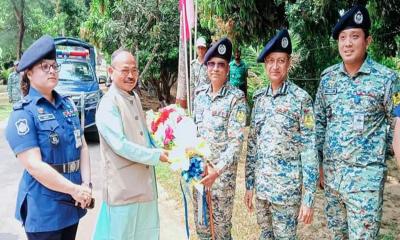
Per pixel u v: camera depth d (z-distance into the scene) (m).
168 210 4.24
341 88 2.43
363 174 2.36
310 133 2.42
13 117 1.97
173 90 14.52
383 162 2.38
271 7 5.03
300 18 4.43
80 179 2.20
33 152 1.94
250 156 2.71
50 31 19.91
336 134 2.45
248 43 5.52
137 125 2.41
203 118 2.76
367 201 2.36
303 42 5.10
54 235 2.08
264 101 2.56
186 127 2.46
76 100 6.97
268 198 2.54
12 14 22.58
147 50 11.61
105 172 2.36
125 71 2.33
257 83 7.88
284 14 5.12
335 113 2.45
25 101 2.01
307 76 5.52
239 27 5.15
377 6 4.04
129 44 11.52
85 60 8.43
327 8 4.10
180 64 8.34
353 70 2.41
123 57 2.33
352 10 2.34
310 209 2.42
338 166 2.45
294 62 5.47
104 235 2.41
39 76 2.02
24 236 3.67
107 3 11.73
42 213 2.04
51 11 23.27
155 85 13.10
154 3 11.09
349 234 2.46
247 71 7.66
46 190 2.05
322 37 4.74
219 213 2.78
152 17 11.35
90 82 7.74
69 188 1.99
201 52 5.37
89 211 4.16
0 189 5.02
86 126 7.10
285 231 2.54
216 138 2.69
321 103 2.57
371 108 2.33
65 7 19.03
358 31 2.32
